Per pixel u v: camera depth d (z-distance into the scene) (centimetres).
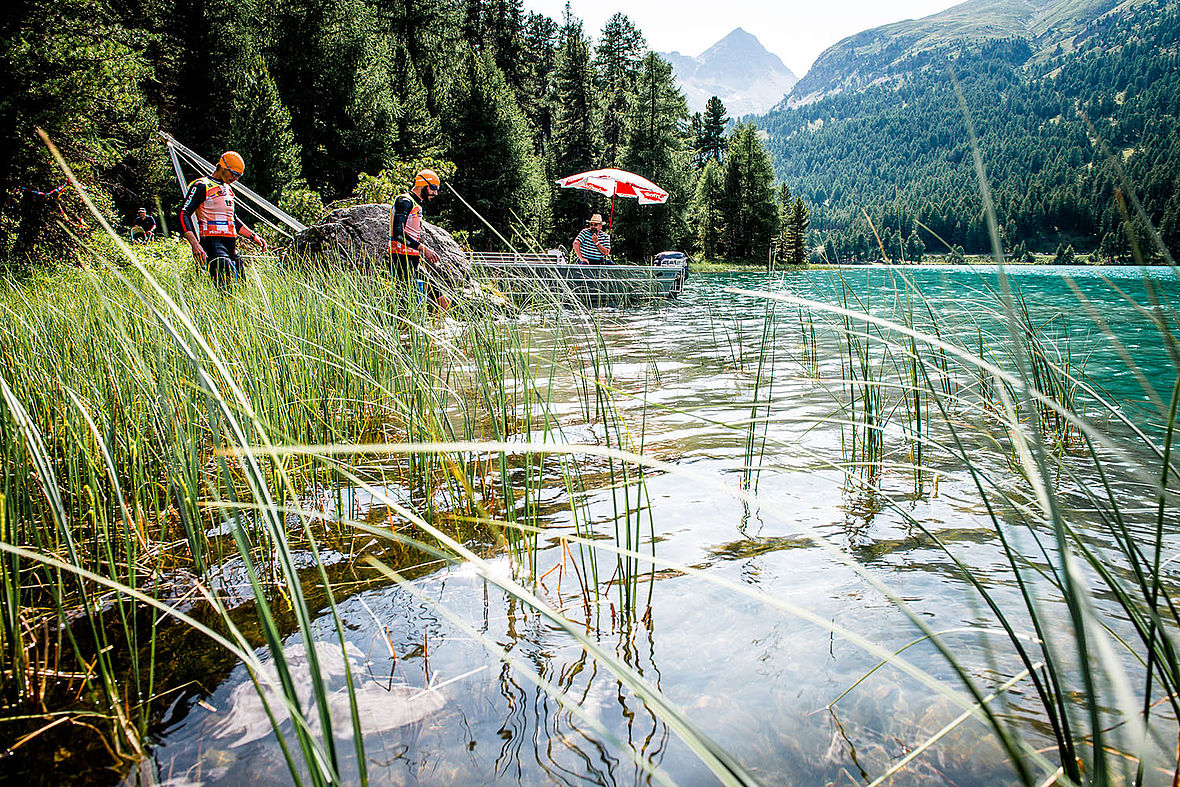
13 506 171
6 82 891
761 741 129
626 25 6081
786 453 315
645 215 4100
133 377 245
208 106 2839
